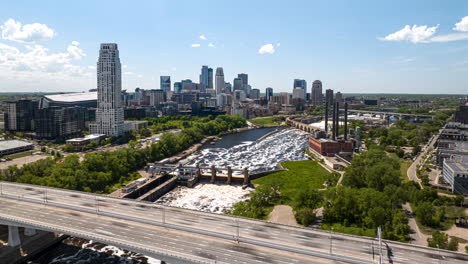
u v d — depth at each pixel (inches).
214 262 4279.0
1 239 6181.1
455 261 4431.6
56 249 6195.9
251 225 5521.7
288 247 4697.3
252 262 4335.6
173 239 4980.3
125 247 4753.9
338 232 5595.5
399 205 7470.5
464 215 6924.2
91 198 6934.1
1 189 7524.6
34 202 6599.4
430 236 5994.1
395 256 4534.9
